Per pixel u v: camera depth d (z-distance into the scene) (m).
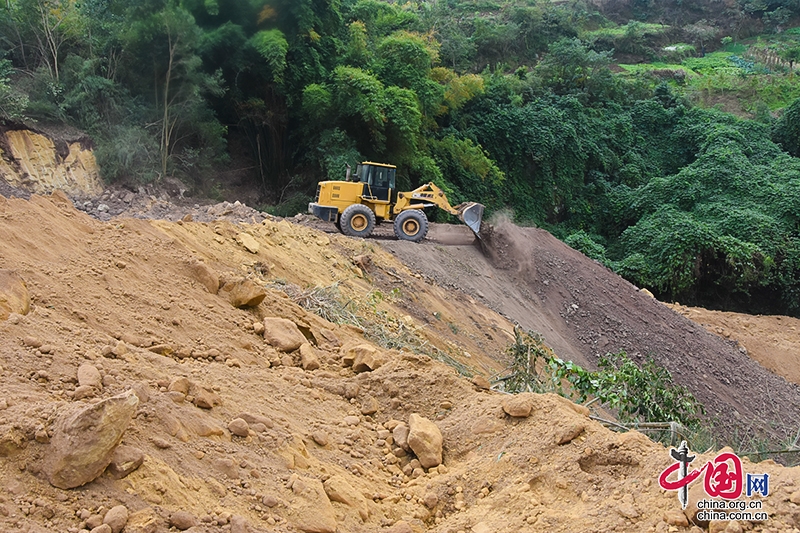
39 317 5.08
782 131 37.09
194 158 20.25
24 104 16.75
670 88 39.00
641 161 35.50
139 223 8.07
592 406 8.65
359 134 21.98
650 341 16.67
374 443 5.12
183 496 3.61
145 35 18.88
